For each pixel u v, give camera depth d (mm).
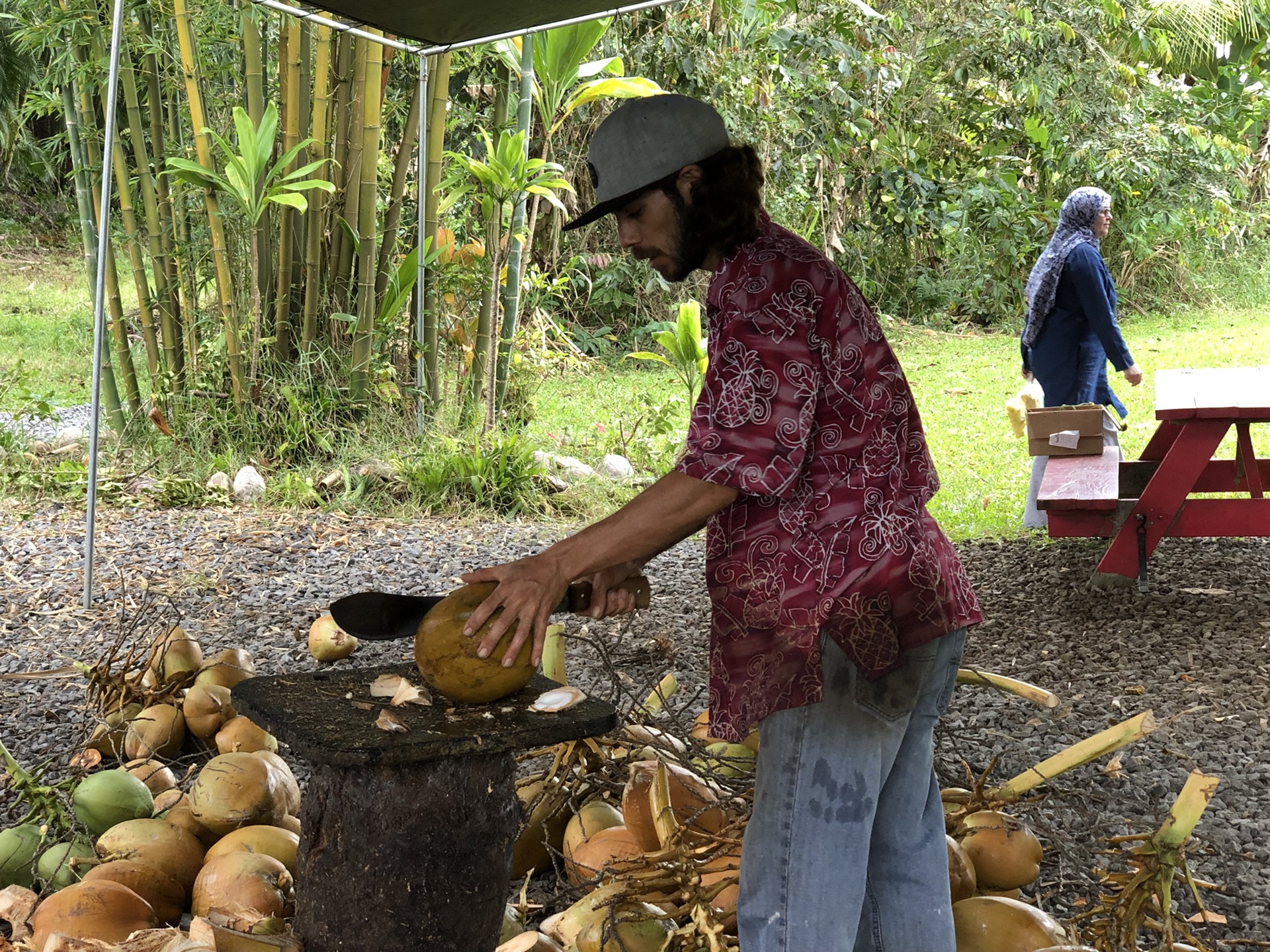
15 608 4816
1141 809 2951
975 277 14023
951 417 8984
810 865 1799
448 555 5844
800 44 11258
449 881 1887
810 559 1793
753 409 1729
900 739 1872
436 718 1877
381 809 1851
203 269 7465
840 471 1807
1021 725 3566
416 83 7410
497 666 1856
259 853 2299
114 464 7113
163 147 7340
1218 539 5883
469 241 8336
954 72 12891
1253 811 2941
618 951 2076
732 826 2133
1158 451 5750
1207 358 10750
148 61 7172
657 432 7859
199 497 6730
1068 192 14188
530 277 9344
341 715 1880
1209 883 2318
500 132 7660
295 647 4348
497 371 7969
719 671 1878
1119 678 3998
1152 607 4777
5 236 17562
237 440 7254
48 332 12023
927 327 13812
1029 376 6125
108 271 7375
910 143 13328
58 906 2076
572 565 1819
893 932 1950
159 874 2264
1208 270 14609
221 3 6816
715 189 1786
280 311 7312
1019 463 7480
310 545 5953
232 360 7230
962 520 6305
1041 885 2586
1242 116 15164
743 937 1853
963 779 2654
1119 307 14492
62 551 5688
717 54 10586
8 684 3922
